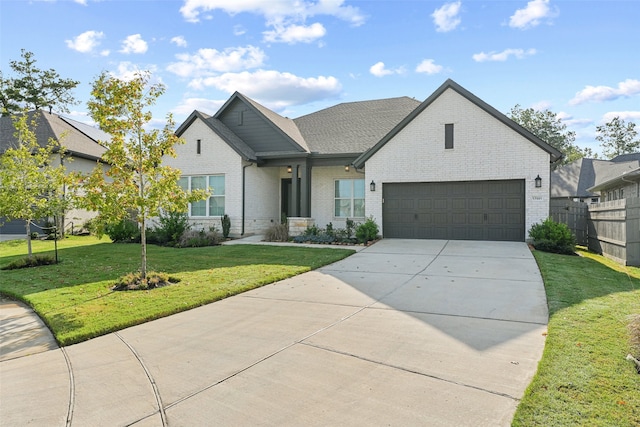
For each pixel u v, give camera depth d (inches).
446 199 529.7
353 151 608.1
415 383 130.5
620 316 193.6
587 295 239.0
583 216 546.3
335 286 282.8
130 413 116.7
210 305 239.8
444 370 140.0
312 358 154.2
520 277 297.7
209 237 556.4
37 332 197.6
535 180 486.9
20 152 378.9
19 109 1133.1
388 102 765.3
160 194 284.0
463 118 516.7
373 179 555.5
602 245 454.6
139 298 249.9
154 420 112.7
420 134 535.5
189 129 649.0
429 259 384.8
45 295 261.6
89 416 115.3
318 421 109.5
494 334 176.7
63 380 140.6
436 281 290.2
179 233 556.1
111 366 152.3
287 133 636.1
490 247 451.2
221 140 629.3
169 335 187.0
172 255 442.3
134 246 538.9
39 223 690.2
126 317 210.1
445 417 109.5
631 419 104.0
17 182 369.7
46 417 115.1
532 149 489.1
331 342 171.2
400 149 543.8
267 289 279.6
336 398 122.2
